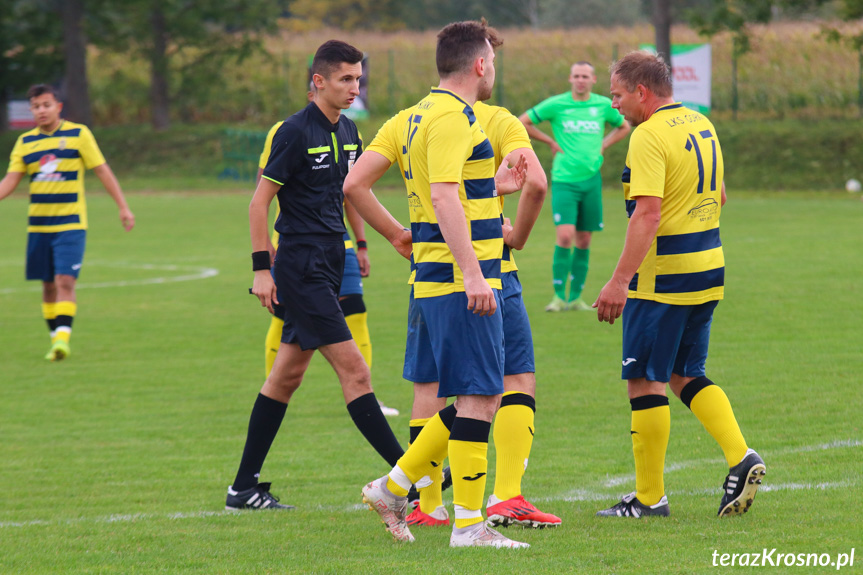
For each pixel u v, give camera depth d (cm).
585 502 1758
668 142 1570
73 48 13862
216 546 1494
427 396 1698
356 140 1920
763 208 8462
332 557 1409
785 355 3027
